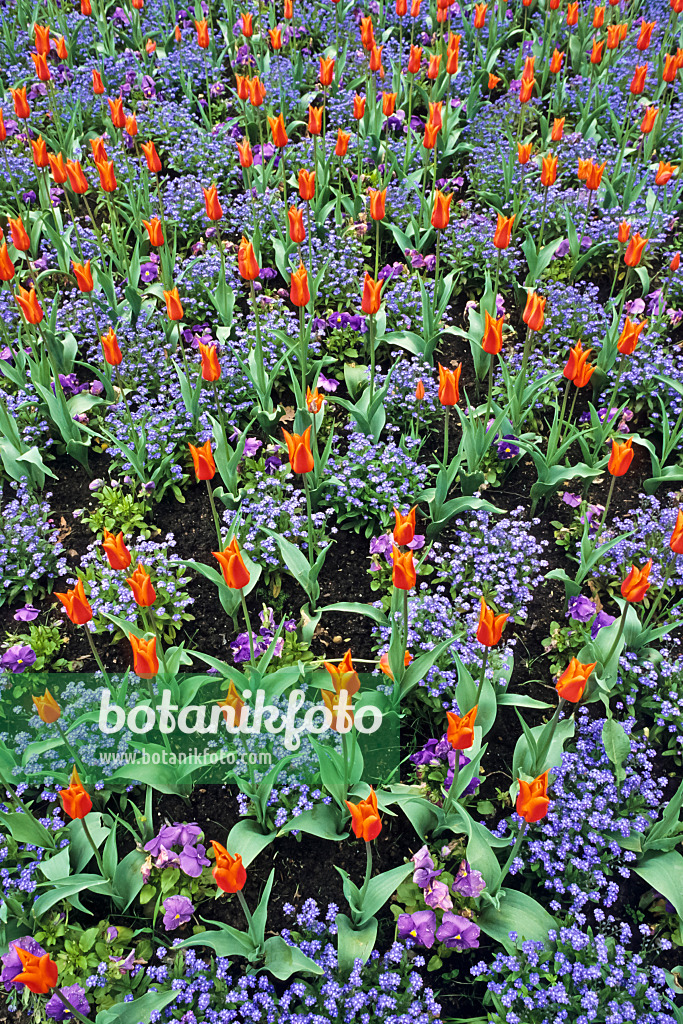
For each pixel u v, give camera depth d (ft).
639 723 5.43
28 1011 4.67
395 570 4.44
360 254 7.66
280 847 5.12
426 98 8.75
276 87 9.01
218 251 7.38
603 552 5.48
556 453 6.01
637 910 4.94
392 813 4.94
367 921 4.73
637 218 7.64
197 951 4.80
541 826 4.98
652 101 8.79
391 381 6.71
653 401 6.73
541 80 9.43
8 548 5.87
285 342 6.36
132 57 9.67
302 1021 4.46
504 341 7.18
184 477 6.28
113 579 5.75
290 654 5.51
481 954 4.80
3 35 9.97
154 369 6.84
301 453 4.76
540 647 5.72
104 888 4.81
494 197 7.91
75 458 6.55
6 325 6.95
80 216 8.50
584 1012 4.53
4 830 5.10
